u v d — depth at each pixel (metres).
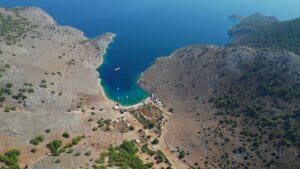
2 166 175.62
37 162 186.12
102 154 199.62
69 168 180.75
